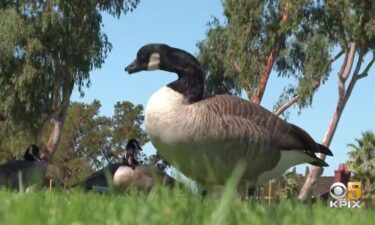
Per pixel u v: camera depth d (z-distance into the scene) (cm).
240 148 819
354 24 3269
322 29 3362
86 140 7594
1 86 3105
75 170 6894
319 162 934
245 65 3522
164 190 433
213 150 805
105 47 3309
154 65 902
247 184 855
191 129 796
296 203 427
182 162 817
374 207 472
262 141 835
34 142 3338
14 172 1562
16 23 3025
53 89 3231
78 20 3203
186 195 394
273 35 3497
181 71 862
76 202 396
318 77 3353
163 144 814
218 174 819
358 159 5241
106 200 469
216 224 264
